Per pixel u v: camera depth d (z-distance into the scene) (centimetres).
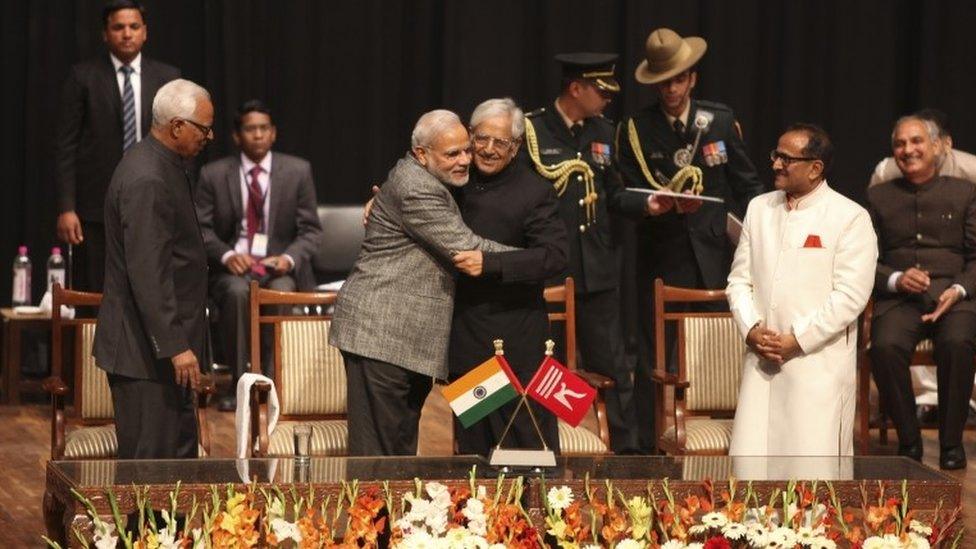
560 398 930
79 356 1188
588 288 1372
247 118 1656
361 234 1777
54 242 1828
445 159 1045
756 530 830
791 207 1143
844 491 872
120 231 1059
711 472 892
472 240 1048
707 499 855
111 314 1065
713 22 1961
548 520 830
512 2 1923
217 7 1855
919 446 1439
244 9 1858
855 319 1123
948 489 873
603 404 1209
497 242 1084
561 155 1361
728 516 834
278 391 1193
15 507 1222
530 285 1100
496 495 838
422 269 1062
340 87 1922
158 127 1063
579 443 1180
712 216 1422
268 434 1089
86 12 1803
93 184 1581
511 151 1092
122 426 1073
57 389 1123
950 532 878
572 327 1238
